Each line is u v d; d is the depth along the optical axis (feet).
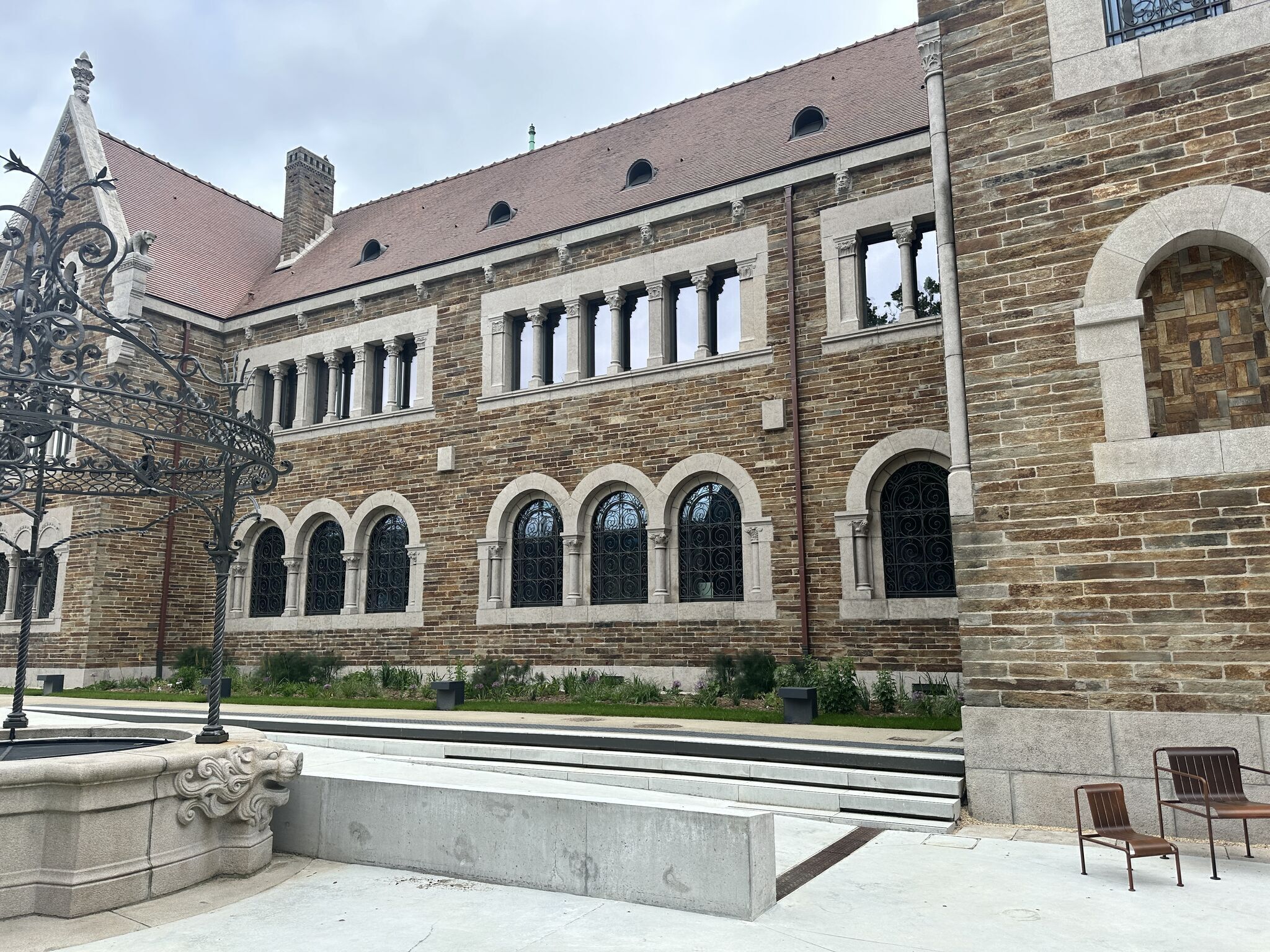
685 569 53.21
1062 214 28.89
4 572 72.28
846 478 48.32
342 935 17.34
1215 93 27.20
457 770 30.48
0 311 19.86
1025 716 27.14
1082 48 29.22
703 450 52.80
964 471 29.09
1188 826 24.94
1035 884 20.70
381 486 65.26
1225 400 27.22
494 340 62.13
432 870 22.04
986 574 28.35
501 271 62.69
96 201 71.00
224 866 21.63
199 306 74.18
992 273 29.71
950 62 31.45
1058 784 26.48
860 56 62.54
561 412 58.29
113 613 66.33
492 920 18.22
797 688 38.65
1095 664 26.48
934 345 47.16
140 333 68.03
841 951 16.34
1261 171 26.30
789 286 51.42
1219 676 24.94
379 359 69.92
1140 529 26.43
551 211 64.69
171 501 70.54
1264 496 25.05
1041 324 28.71
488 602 58.75
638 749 33.09
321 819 23.70
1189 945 16.61
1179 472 26.14
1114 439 27.14
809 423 49.83
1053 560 27.48
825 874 21.70
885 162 49.62
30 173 21.29
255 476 26.91
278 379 72.59
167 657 69.10
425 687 56.80
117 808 19.22
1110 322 27.66
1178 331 28.04
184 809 20.58
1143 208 27.68
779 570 49.39
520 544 59.72
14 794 18.49
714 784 30.22
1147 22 29.12
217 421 23.94
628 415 55.72
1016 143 29.89
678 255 55.67
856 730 35.70
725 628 50.37
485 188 75.72
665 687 51.19
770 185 52.65
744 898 18.30
